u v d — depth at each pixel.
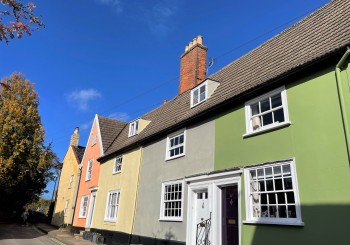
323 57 8.04
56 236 19.77
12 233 20.44
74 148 31.06
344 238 6.56
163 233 12.63
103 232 17.83
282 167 8.48
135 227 14.81
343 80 7.66
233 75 13.37
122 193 17.16
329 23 9.88
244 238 8.82
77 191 25.25
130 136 19.73
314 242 7.07
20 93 22.59
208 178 10.99
